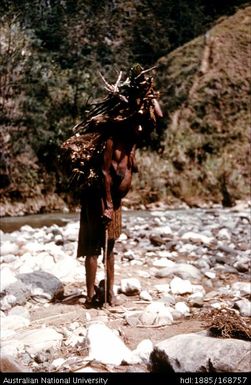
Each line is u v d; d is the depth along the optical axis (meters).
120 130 4.58
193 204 16.42
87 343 3.64
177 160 17.28
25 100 15.27
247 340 3.69
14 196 14.89
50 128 15.56
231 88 19.19
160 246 8.26
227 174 17.11
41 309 4.74
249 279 6.39
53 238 8.90
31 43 14.15
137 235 9.14
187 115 18.56
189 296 5.36
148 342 3.60
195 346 3.18
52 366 3.37
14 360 3.28
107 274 4.80
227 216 13.05
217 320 3.84
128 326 4.24
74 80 15.70
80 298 5.02
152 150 17.42
